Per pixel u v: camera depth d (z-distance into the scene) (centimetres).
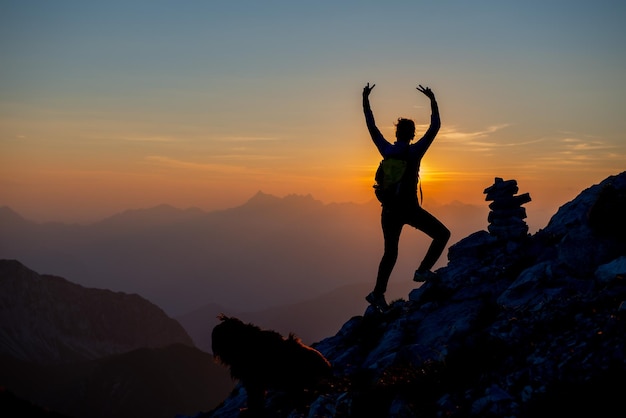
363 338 1409
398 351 1125
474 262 1409
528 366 826
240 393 1423
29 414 639
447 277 1390
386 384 938
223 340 1059
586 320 871
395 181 1138
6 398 642
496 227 1461
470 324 1125
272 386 1060
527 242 1402
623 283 948
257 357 1047
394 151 1152
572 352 804
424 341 1177
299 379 1059
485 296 1253
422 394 880
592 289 1005
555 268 1126
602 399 704
